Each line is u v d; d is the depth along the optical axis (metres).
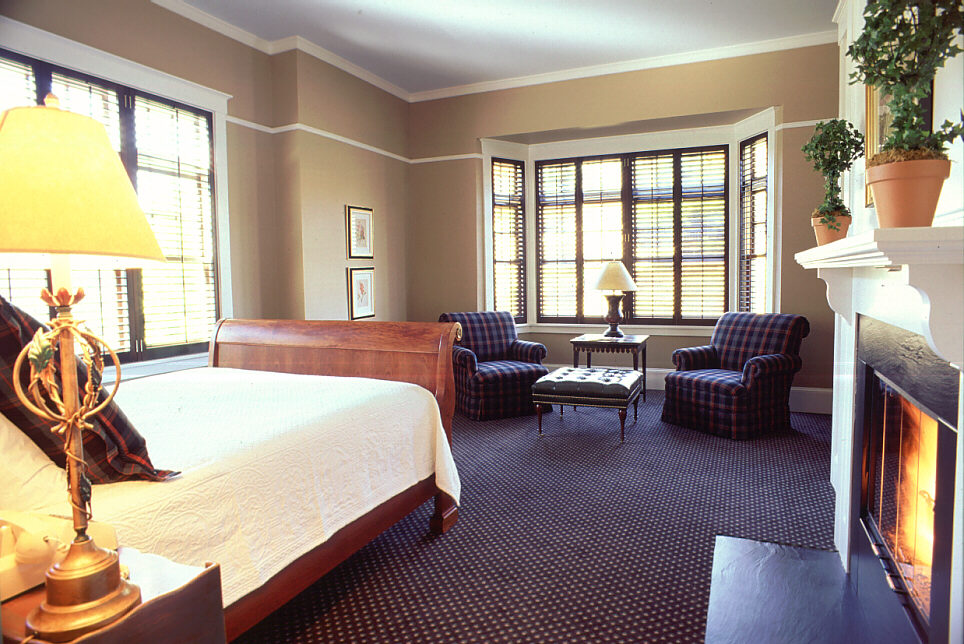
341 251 5.29
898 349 1.65
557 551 2.63
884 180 1.27
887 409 1.93
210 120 4.34
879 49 1.33
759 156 5.44
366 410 2.30
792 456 3.95
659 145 6.04
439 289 6.37
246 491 1.70
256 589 1.69
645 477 3.57
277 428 1.96
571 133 6.02
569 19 4.48
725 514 3.01
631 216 6.22
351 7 4.20
